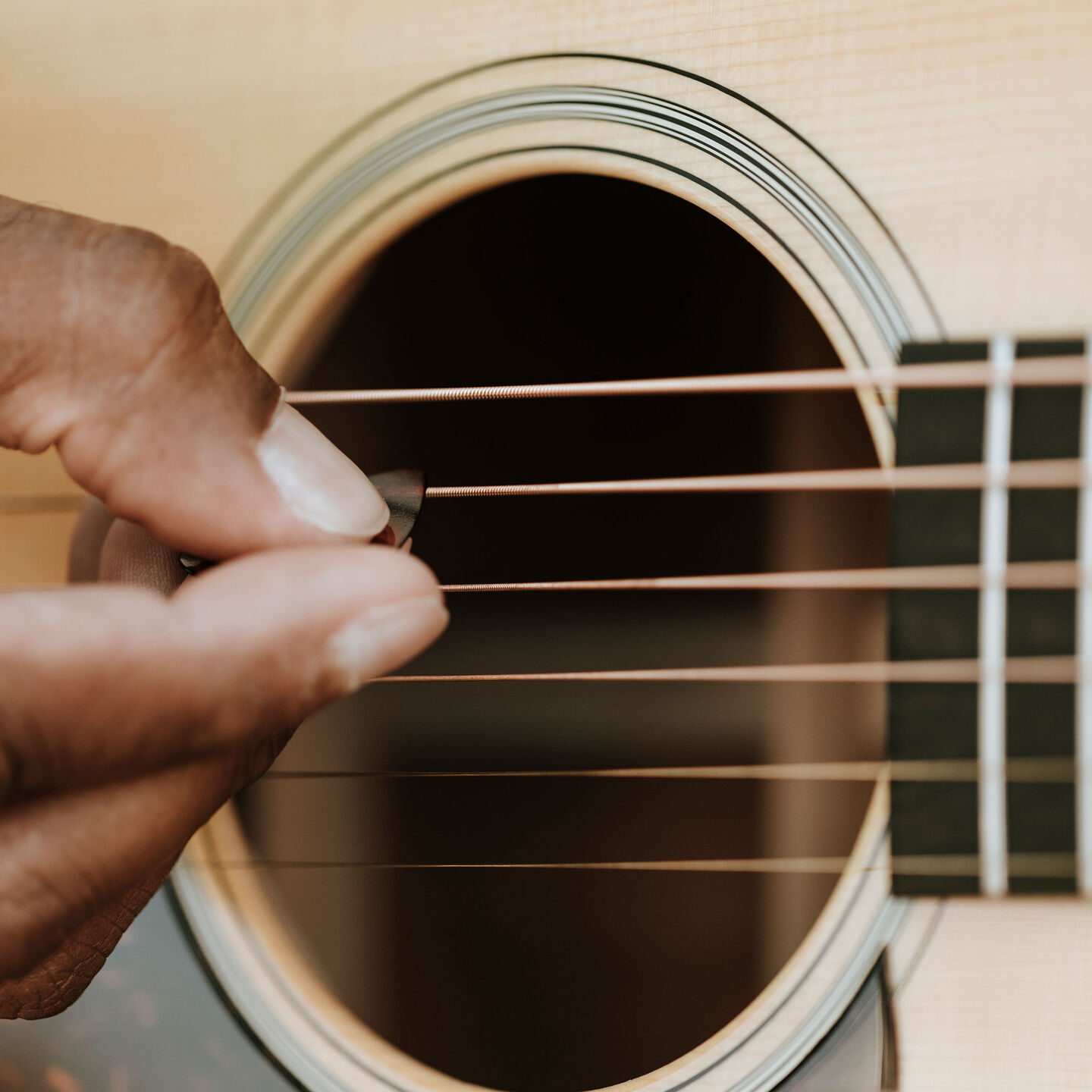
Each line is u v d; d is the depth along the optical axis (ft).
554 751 1.18
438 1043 1.12
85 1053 1.04
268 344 1.04
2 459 1.03
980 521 0.99
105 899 0.89
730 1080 1.01
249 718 0.87
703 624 1.18
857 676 1.00
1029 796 0.99
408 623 0.87
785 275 1.01
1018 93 0.99
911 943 1.00
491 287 1.12
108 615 0.86
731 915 1.14
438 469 1.15
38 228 0.88
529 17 1.01
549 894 1.15
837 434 1.12
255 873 1.04
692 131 1.01
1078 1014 0.99
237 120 1.03
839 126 1.00
